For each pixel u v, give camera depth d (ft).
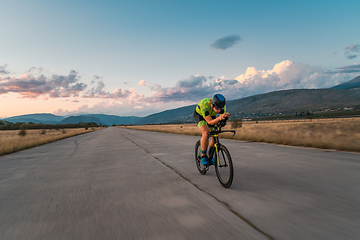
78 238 6.39
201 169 14.74
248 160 18.84
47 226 7.38
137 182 13.24
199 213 7.90
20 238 6.56
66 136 99.60
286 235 5.99
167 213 8.05
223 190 10.72
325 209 7.79
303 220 6.93
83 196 10.84
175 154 25.17
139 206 8.98
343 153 21.39
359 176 12.47
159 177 14.33
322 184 11.03
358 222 6.68
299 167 15.37
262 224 6.76
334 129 52.31
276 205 8.36
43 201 10.34
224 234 6.19
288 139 31.78
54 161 24.39
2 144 43.83
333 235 5.90
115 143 46.39
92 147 39.81
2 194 11.92
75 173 17.03
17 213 8.84
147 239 6.10
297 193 9.73
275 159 18.99
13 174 17.80
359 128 49.78
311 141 28.53
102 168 18.69
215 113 13.34
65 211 8.80
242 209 8.11
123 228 6.93
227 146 30.58
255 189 10.62
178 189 11.29
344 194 9.41
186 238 6.05
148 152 28.22
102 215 8.16
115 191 11.47
